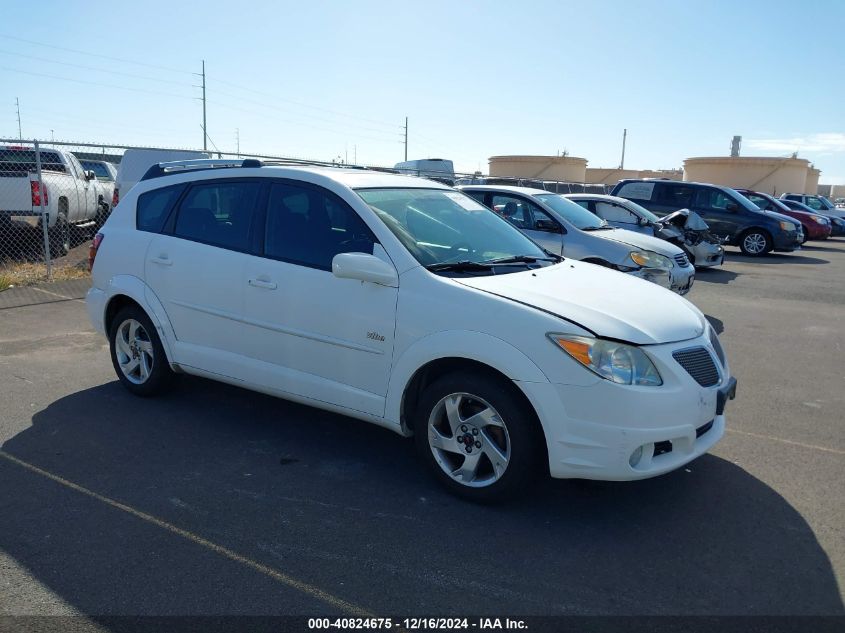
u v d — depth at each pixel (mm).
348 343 4121
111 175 19859
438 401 3859
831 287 12453
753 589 3107
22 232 12359
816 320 9328
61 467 4219
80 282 10453
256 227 4648
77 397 5496
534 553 3363
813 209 28828
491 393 3639
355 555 3312
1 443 4559
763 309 10078
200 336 4918
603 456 3418
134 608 2879
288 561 3248
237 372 4719
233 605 2912
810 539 3555
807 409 5625
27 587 3008
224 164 5230
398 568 3211
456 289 3779
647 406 3393
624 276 4543
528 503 3879
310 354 4316
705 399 3623
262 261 4527
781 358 7258
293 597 2977
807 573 3242
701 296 11156
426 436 3938
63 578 3076
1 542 3359
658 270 8727
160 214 5242
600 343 3434
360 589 3045
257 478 4133
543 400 3471
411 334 3857
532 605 2957
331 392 4254
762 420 5340
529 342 3504
